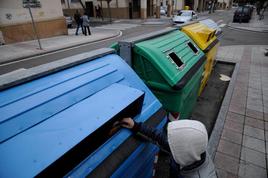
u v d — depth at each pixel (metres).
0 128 1.20
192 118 4.49
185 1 42.91
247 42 12.71
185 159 1.19
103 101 1.57
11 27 12.18
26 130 1.24
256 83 5.92
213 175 1.28
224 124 3.96
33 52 9.98
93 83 1.78
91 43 12.55
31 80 1.57
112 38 14.18
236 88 5.59
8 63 8.64
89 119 1.36
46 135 1.22
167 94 2.70
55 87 1.58
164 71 2.60
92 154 1.38
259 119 4.13
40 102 1.42
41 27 13.79
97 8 29.84
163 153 3.24
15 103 1.36
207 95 5.56
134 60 2.85
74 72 1.81
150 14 31.34
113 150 1.50
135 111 1.82
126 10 28.38
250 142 3.47
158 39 3.27
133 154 1.65
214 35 5.35
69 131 1.25
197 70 3.27
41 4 13.48
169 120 2.87
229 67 7.80
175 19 20.94
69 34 15.84
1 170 1.05
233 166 2.98
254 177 2.82
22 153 1.12
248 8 23.94
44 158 1.09
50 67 1.72
